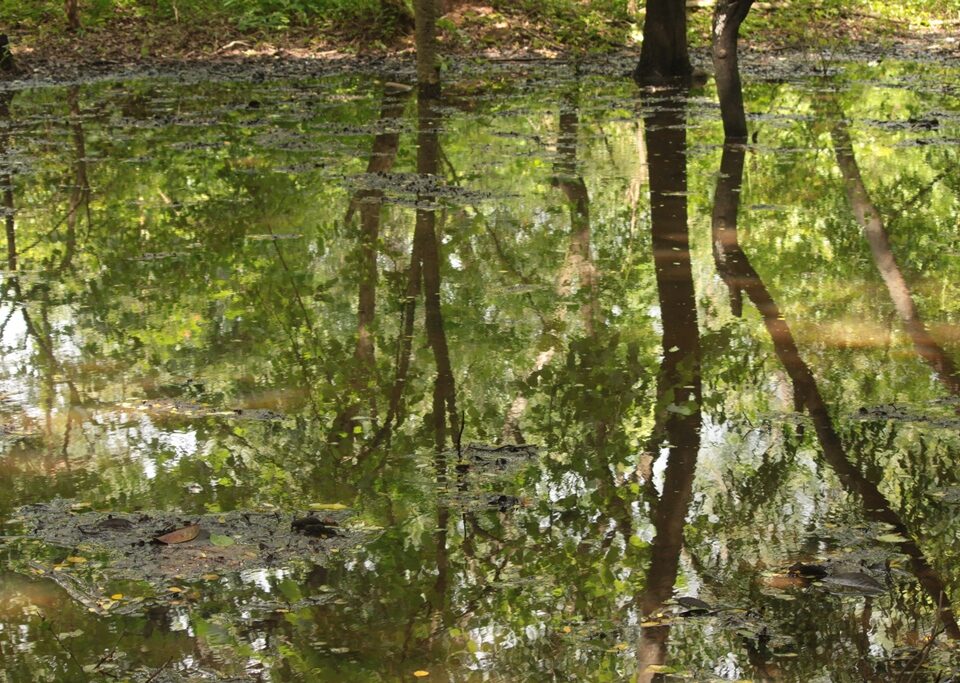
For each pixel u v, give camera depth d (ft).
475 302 23.89
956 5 90.53
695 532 14.34
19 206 33.24
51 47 71.72
